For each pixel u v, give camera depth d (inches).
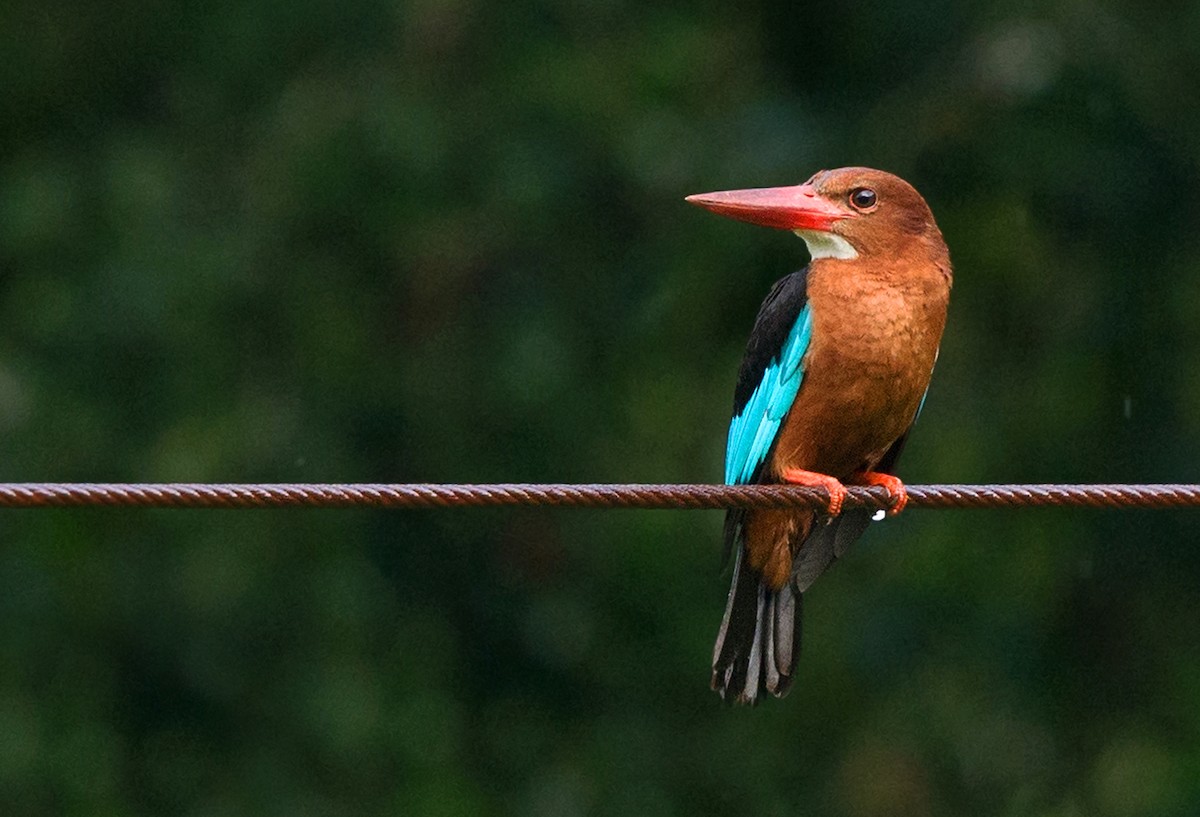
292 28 532.4
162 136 548.4
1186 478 539.5
